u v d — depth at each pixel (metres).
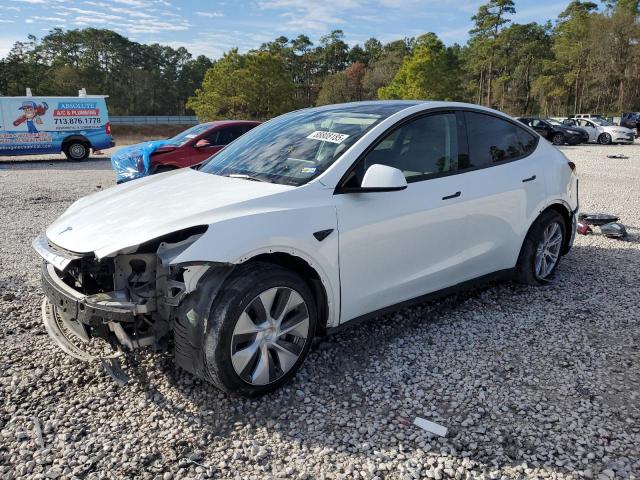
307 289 3.09
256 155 3.81
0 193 10.88
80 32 120.19
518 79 97.81
